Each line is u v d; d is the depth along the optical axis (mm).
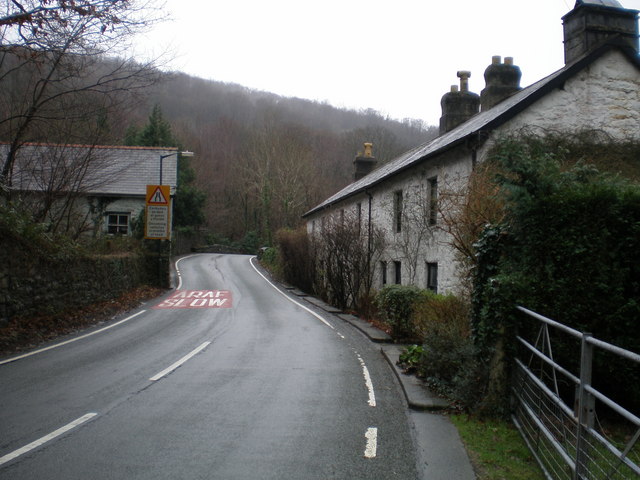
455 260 11312
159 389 6758
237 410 5898
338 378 7652
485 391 5930
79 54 11320
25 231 11328
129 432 5078
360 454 4637
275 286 25438
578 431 3561
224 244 58375
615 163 10945
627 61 12180
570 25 12852
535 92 11516
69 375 7492
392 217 17172
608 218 5711
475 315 6551
